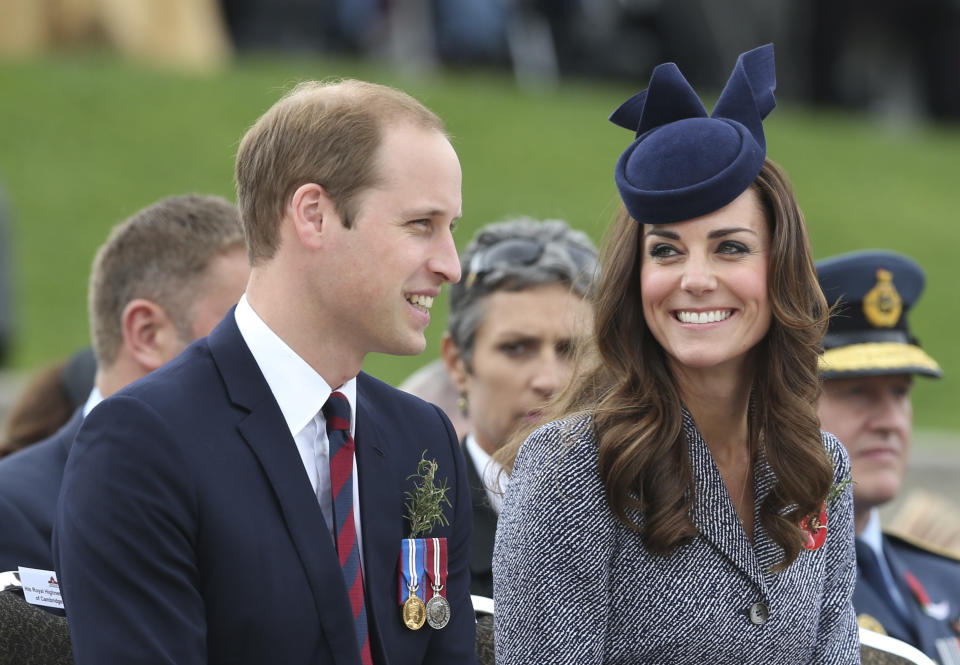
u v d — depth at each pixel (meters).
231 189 50.09
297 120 9.45
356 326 9.45
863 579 14.44
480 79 66.81
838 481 10.67
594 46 69.25
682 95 10.13
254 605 9.02
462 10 66.31
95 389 13.52
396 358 37.59
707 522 9.97
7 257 38.81
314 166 9.32
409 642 9.89
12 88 54.97
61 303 42.97
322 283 9.38
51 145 51.75
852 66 77.94
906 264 14.98
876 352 14.52
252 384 9.46
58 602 10.62
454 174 9.51
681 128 9.98
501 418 13.41
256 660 9.02
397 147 9.35
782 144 63.47
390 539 9.86
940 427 39.22
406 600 9.86
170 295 13.13
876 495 14.46
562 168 55.06
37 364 38.69
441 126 9.66
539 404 13.20
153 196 49.28
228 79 59.00
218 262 13.19
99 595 8.87
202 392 9.35
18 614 10.21
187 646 8.81
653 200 9.81
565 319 13.26
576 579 9.71
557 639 9.61
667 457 9.89
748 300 9.91
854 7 76.81
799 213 10.02
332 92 9.55
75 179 49.69
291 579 9.14
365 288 9.34
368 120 9.37
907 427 14.77
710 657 9.88
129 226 13.44
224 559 9.01
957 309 48.72
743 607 9.95
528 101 62.22
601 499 9.80
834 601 10.52
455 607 10.28
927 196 59.97
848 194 58.41
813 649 10.38
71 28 61.62
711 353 9.88
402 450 10.20
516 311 13.27
